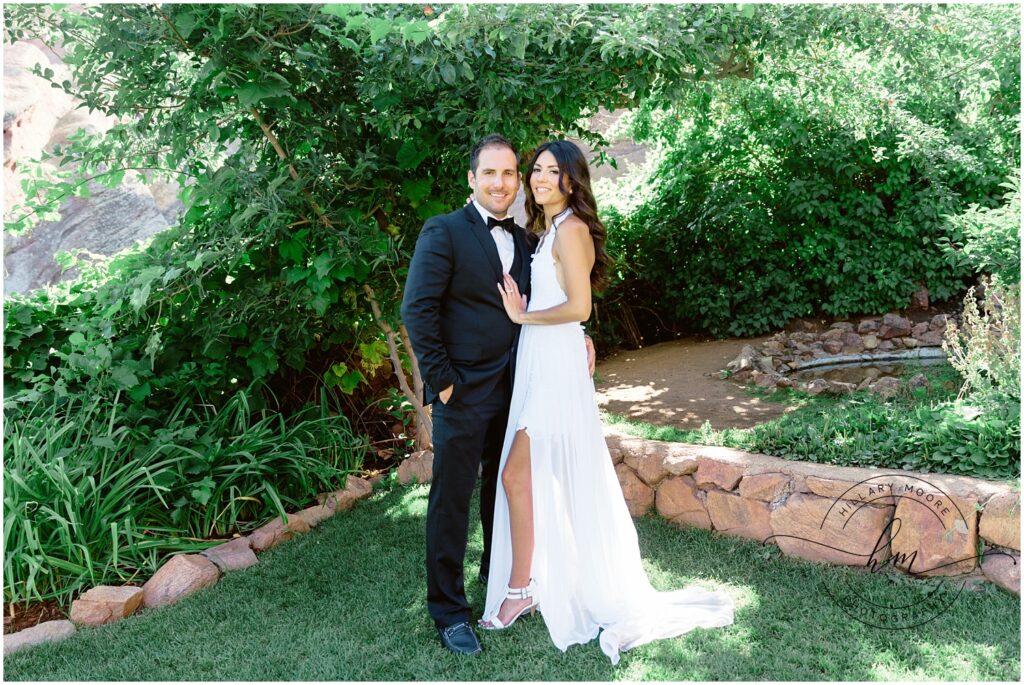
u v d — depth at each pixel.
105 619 2.96
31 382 3.99
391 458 4.77
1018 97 6.82
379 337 4.71
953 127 7.09
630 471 3.77
